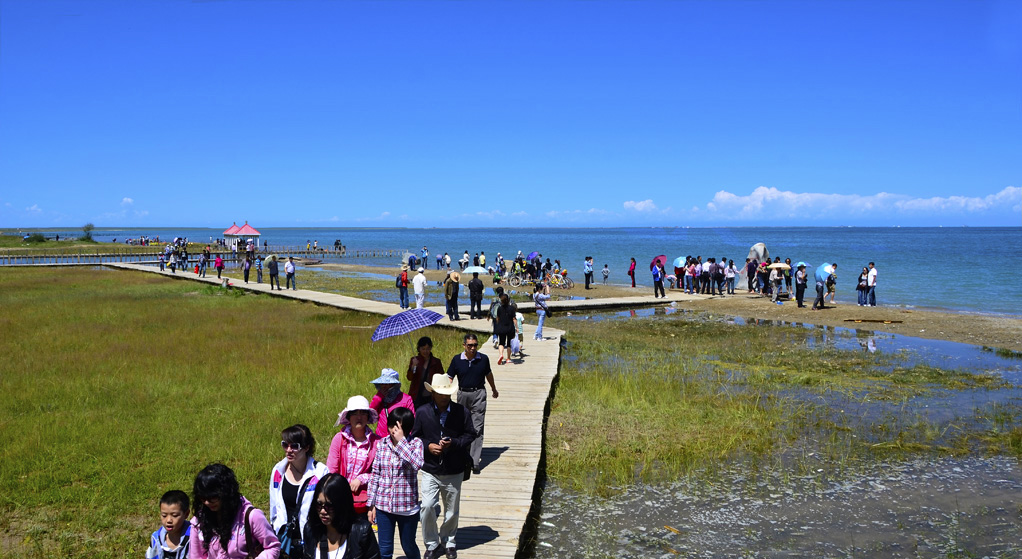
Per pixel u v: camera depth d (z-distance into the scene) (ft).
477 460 28.68
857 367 55.31
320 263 228.84
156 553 14.98
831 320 82.94
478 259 164.66
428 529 20.39
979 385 48.78
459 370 28.58
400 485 18.39
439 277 160.56
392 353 57.77
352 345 62.13
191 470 29.68
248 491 27.81
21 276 148.77
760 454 34.04
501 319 52.37
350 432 19.58
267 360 54.24
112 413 38.19
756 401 44.06
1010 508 27.55
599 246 410.11
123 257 228.43
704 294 112.16
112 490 27.43
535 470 29.40
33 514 25.63
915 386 48.47
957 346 65.41
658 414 40.73
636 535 25.21
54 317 80.48
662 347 65.46
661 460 33.14
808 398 45.06
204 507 14.20
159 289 120.57
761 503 28.12
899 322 80.07
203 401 40.96
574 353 62.49
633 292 121.19
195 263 199.41
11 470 29.14
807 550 24.02
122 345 60.70
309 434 16.98
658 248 373.61
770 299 103.71
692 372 53.42
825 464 32.60
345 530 14.62
